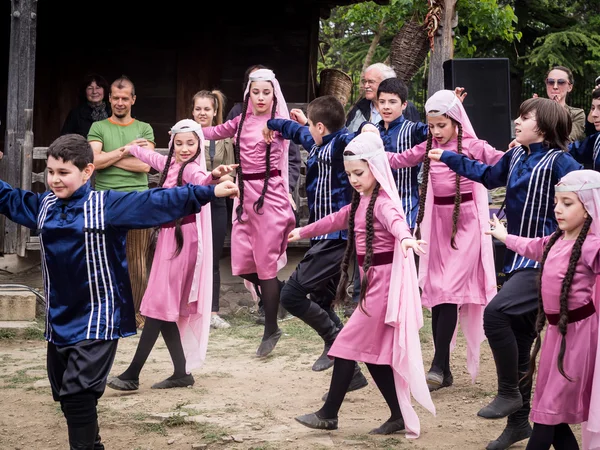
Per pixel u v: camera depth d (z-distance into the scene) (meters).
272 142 7.00
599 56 20.48
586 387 4.35
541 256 4.53
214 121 8.53
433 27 9.88
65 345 4.28
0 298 8.23
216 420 5.36
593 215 4.22
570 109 8.12
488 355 7.24
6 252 8.98
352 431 5.21
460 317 6.38
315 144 6.44
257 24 12.05
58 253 4.25
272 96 6.98
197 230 6.19
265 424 5.29
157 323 6.12
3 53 11.54
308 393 6.05
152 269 6.21
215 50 11.98
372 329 5.00
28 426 5.40
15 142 8.84
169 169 6.45
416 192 6.82
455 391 6.16
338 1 12.27
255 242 7.07
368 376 6.52
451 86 8.78
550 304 4.39
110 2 11.74
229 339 7.98
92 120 9.09
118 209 4.23
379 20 18.83
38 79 11.65
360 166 4.96
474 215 6.22
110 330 4.29
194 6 11.89
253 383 6.34
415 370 4.92
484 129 8.74
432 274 6.28
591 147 5.88
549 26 21.19
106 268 4.29
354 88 20.28
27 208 4.39
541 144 5.02
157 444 5.03
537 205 4.99
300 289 6.39
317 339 7.85
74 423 4.24
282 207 7.08
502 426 5.38
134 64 11.84
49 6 11.60
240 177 7.04
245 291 9.46
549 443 4.34
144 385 6.31
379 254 5.00
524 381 4.49
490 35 18.98
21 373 6.64
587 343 4.31
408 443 4.99
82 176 4.27
